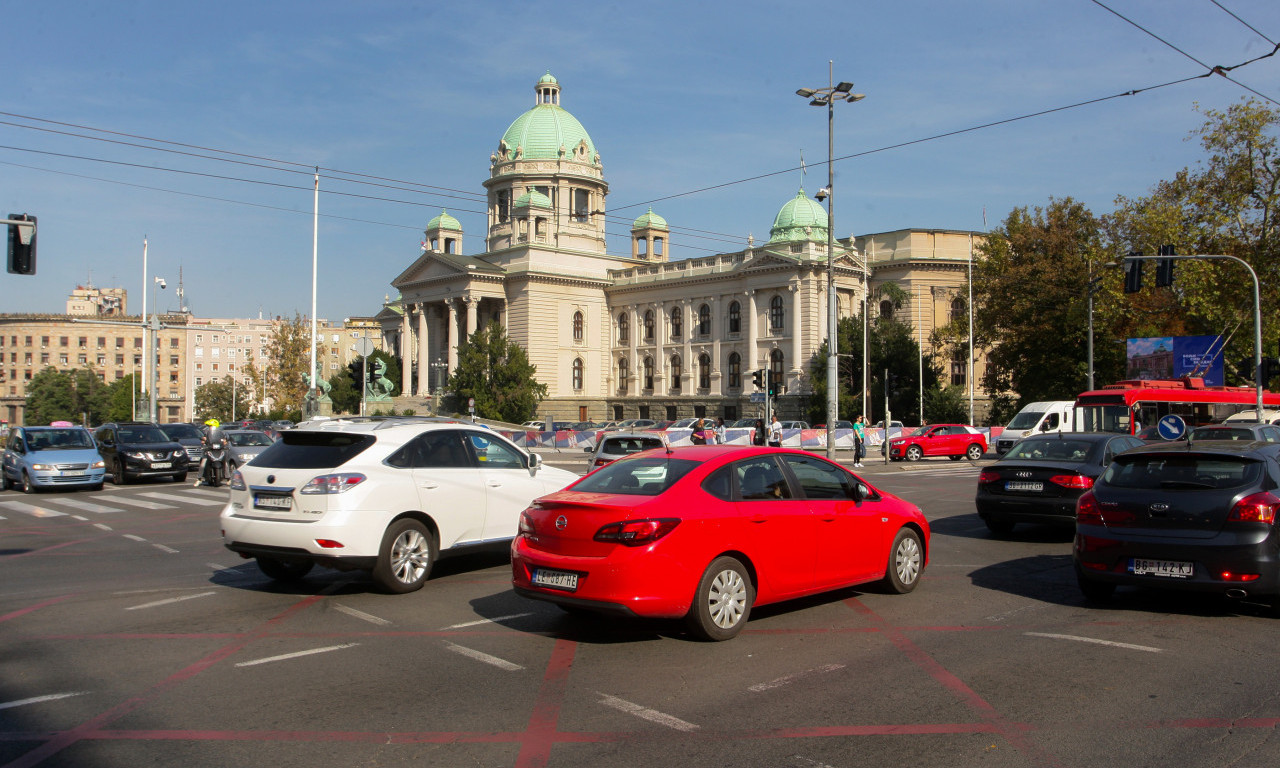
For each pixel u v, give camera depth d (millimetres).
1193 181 44812
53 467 24109
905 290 71125
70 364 120062
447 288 82188
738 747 5414
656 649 7672
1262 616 8953
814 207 76688
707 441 35188
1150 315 47406
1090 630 8344
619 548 7414
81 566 12352
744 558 8141
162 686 6738
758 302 72375
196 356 127562
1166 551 8734
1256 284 28750
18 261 18562
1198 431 16859
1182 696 6375
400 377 93812
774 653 7527
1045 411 37531
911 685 6637
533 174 86062
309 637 8219
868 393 60500
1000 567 11797
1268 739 5523
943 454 40969
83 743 5559
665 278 79500
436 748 5430
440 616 9062
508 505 11445
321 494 9711
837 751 5348
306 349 84188
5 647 7926
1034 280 51969
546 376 80438
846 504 9273
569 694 6457
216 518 18297
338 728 5793
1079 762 5172
